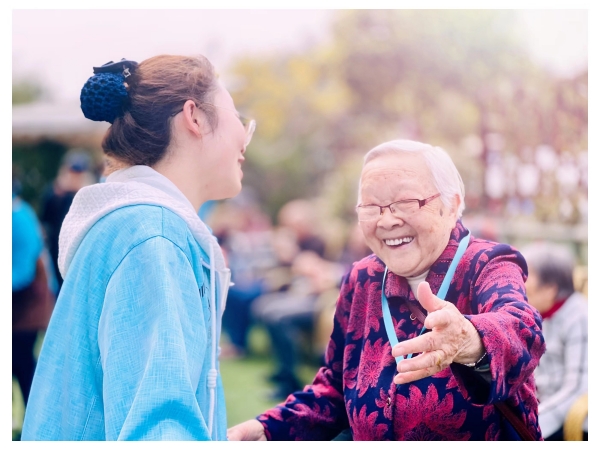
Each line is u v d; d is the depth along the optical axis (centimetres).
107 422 133
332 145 1130
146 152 158
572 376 291
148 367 131
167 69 161
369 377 164
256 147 1193
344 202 990
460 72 832
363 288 178
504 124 751
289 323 590
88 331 143
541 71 733
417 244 158
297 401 190
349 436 193
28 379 443
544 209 695
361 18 958
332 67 1033
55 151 943
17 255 437
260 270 753
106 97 158
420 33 866
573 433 273
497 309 142
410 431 154
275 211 1192
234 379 605
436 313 124
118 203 148
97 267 144
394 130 1013
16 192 562
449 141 857
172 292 138
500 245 158
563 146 700
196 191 164
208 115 161
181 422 129
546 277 304
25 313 441
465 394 133
